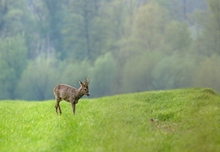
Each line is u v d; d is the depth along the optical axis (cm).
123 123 4012
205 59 16888
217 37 18275
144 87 16888
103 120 4134
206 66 15850
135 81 16912
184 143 3275
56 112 4628
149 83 16825
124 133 3638
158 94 5516
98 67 17975
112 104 5250
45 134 3828
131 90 17025
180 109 4503
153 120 4194
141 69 16888
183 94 5356
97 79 17900
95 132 3747
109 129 3762
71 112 4741
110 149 3272
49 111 4984
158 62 17038
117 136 3562
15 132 4006
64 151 3375
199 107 4522
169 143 3331
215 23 18000
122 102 5303
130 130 3753
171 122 4122
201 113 4194
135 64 17188
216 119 3856
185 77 16200
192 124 3841
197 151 3062
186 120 4056
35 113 4975
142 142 3394
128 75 17088
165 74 16425
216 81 15638
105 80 17950
